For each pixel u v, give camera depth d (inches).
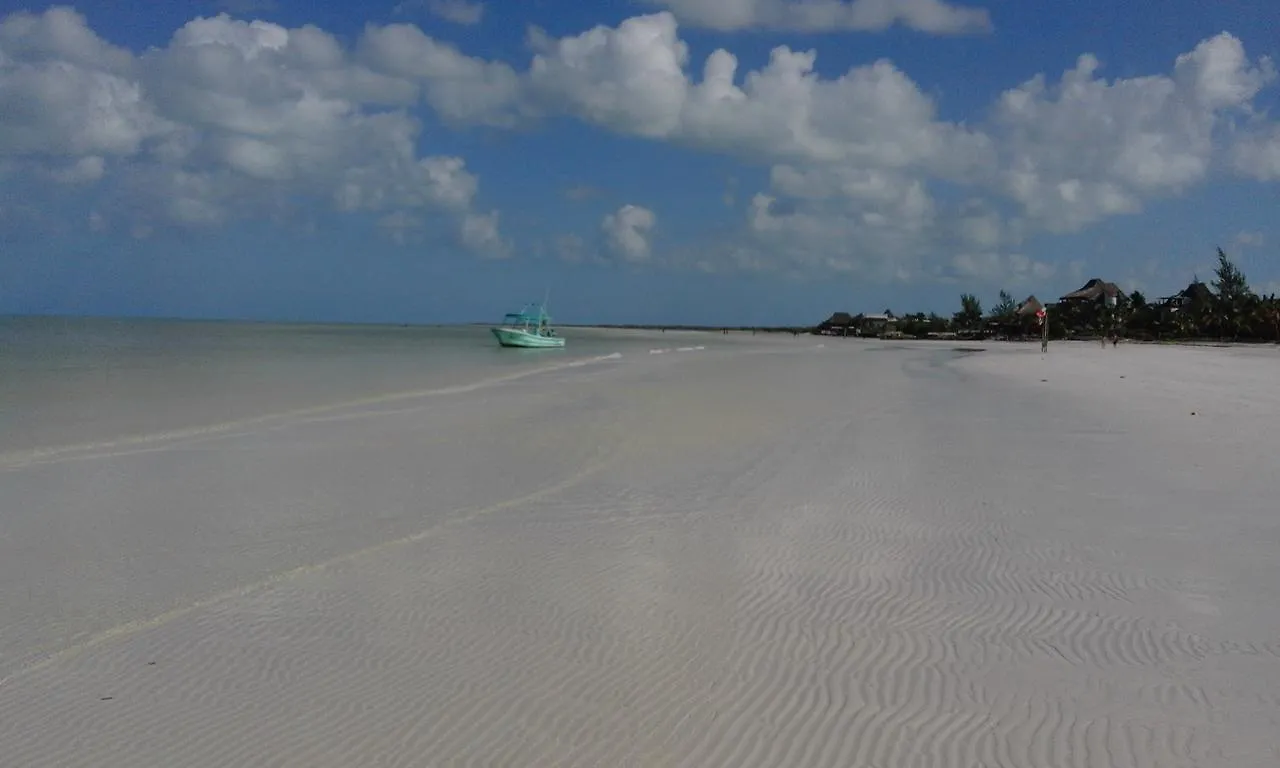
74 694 241.8
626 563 360.2
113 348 2412.6
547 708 231.9
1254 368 1610.5
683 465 578.6
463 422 795.4
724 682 246.8
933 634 280.7
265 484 522.6
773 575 342.3
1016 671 252.4
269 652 270.2
